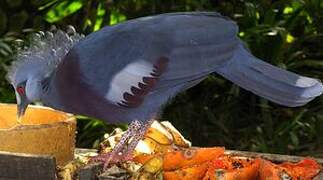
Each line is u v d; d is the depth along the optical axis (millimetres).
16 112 3715
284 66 6496
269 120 6441
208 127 6738
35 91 3537
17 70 3545
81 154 3846
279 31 6469
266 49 6652
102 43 3529
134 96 3527
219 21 3568
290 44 6801
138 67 3502
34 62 3543
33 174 3109
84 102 3566
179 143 3697
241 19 6852
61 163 3475
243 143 6551
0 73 6035
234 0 7156
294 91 3551
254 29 6504
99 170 3211
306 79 3559
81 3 7191
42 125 3395
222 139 6625
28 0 7156
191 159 3254
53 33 3625
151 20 3586
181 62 3500
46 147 3402
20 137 3336
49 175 3100
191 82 3580
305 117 6547
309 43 7066
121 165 3312
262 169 3242
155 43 3500
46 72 3541
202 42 3502
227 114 6785
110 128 6254
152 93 3545
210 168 3244
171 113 6723
